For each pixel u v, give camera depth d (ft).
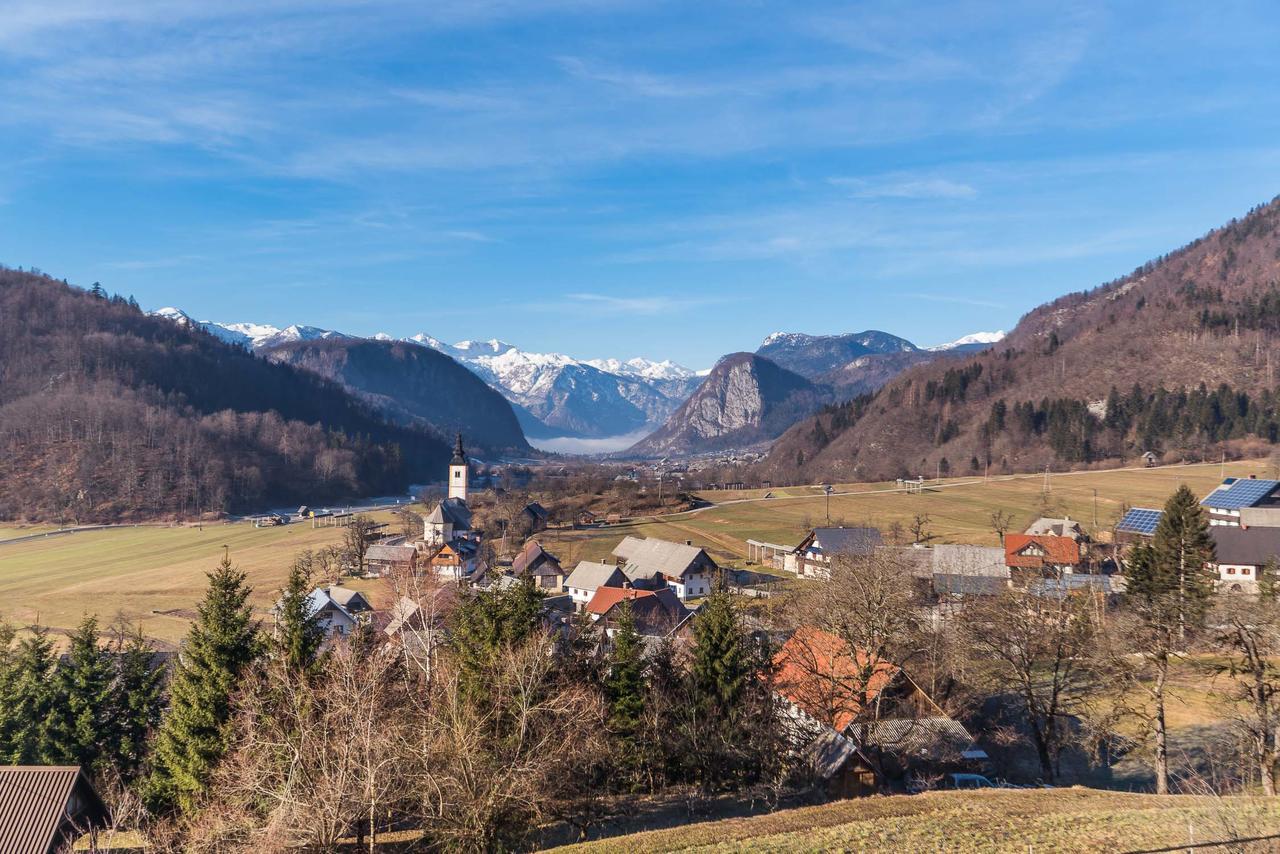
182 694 153.58
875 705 167.12
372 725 114.32
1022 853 94.99
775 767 156.87
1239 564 339.36
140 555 576.61
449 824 116.47
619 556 478.18
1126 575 273.13
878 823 107.55
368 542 576.61
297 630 153.07
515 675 130.31
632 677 160.04
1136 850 92.99
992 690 202.69
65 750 181.98
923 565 333.62
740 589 380.17
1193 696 199.93
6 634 216.74
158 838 132.05
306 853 104.12
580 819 135.23
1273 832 94.22
